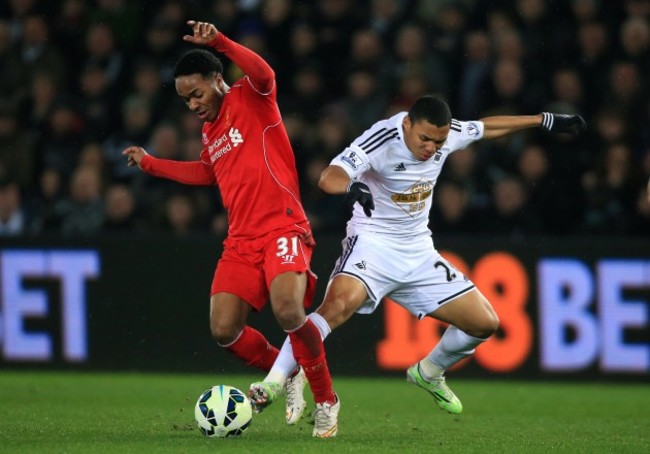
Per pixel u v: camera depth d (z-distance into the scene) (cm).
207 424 2070
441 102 2203
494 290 3728
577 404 3114
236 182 2170
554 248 3728
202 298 3756
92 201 4106
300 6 4484
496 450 2014
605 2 4403
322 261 3669
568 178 4003
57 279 3762
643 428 2505
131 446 1939
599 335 3722
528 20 4331
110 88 4522
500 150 4025
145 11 4650
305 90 4278
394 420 2597
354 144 2264
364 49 4297
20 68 4653
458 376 3747
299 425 2364
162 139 4125
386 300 3722
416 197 2339
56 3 4884
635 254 3728
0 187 4356
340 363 3728
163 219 4038
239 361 3759
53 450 1889
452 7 4409
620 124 4088
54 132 4397
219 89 2177
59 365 3759
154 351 3762
